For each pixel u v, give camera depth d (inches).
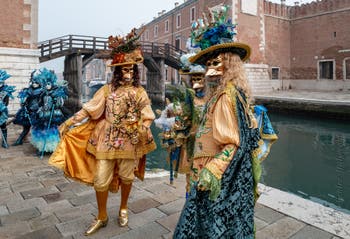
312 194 240.2
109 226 111.4
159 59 1018.1
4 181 165.3
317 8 1083.9
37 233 106.5
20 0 537.6
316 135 480.7
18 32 538.3
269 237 101.0
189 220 64.6
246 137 64.8
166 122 119.8
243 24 986.7
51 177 172.9
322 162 330.3
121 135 107.2
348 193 240.4
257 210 122.5
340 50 1007.6
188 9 1334.9
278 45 1152.8
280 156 359.9
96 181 104.8
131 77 109.1
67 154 108.3
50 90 221.3
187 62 112.0
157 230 108.6
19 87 537.3
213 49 69.3
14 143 267.0
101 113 110.0
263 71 1052.5
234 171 64.3
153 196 141.6
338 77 1020.5
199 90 109.5
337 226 107.4
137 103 110.3
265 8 1113.4
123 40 107.0
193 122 109.3
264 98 763.4
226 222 62.9
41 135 219.5
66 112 237.6
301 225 109.6
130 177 111.5
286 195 137.9
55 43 800.3
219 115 65.8
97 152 105.3
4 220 117.1
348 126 547.2
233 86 68.2
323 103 609.6
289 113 698.2
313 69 1105.4
